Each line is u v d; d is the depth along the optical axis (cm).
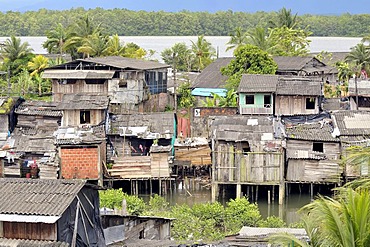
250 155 9225
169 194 9869
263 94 11038
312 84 11131
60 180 4656
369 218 3300
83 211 4647
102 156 9606
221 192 9606
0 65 16438
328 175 9344
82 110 10188
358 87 11944
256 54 13688
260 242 5019
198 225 6825
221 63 15300
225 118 9762
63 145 9394
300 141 9450
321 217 3450
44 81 14500
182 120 11212
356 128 9525
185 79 15450
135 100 12319
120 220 5628
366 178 4153
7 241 4362
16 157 9638
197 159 9975
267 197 9606
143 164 9706
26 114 10469
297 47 18325
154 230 5903
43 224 4375
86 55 15975
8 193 4528
